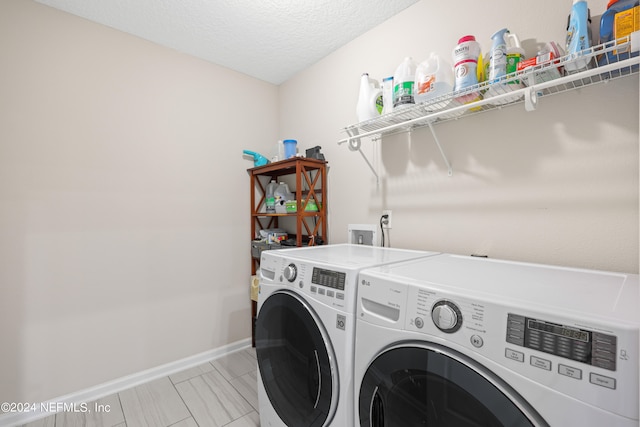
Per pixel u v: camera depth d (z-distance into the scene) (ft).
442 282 2.54
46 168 5.13
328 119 6.97
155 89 6.36
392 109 4.68
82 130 5.48
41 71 5.11
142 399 5.48
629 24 2.75
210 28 5.93
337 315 3.11
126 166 5.96
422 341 2.39
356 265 3.27
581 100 3.51
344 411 3.04
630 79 3.20
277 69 7.65
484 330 2.03
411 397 2.49
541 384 1.78
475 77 3.71
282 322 3.99
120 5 5.24
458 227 4.66
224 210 7.39
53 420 4.90
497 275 2.85
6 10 4.84
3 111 4.78
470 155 4.51
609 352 1.59
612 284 2.50
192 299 6.82
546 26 3.75
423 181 5.11
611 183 3.32
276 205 7.14
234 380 6.14
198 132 6.97
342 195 6.62
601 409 1.59
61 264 5.26
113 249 5.79
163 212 6.42
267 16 5.61
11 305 4.82
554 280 2.64
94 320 5.57
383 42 5.77
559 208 3.69
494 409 1.96
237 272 7.59
